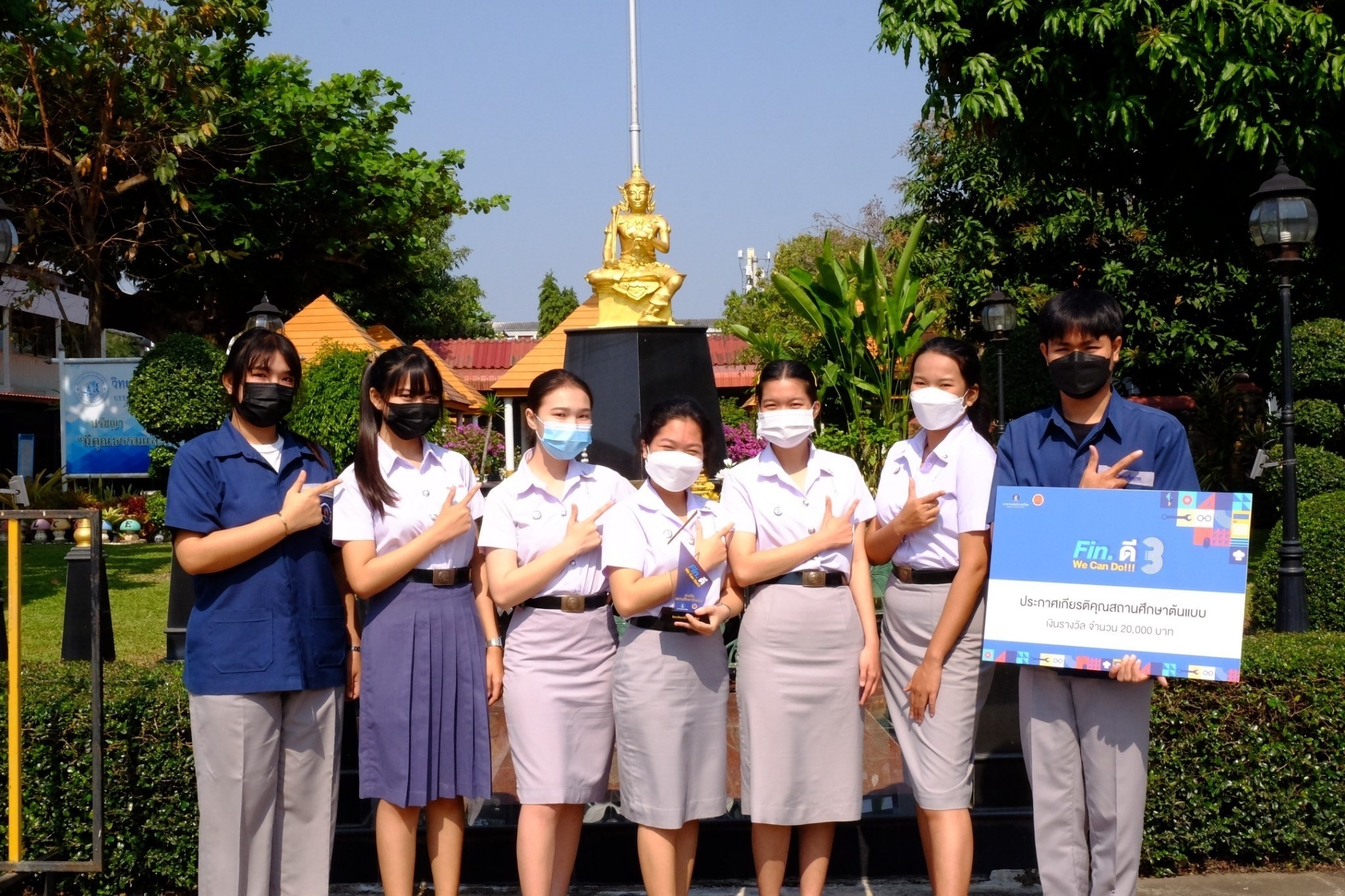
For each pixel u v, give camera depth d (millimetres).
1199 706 4086
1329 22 6883
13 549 3660
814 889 3434
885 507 3512
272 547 3297
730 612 3361
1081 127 7723
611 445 7262
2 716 3965
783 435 3367
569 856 3512
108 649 6824
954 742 3281
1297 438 9711
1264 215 6320
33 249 19547
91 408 17562
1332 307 9117
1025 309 18031
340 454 13016
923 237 19891
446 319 34094
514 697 3402
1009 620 3047
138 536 15734
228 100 17844
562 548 3328
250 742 3230
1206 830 4074
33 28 12805
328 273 23516
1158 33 7062
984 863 4062
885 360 9266
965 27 7965
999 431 11141
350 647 3619
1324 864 4141
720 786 3396
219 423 13695
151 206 20969
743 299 26719
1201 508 2906
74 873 3967
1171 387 20141
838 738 3357
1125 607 2945
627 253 7602
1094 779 3037
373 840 4078
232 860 3219
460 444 17078
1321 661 4094
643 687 3299
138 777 3982
